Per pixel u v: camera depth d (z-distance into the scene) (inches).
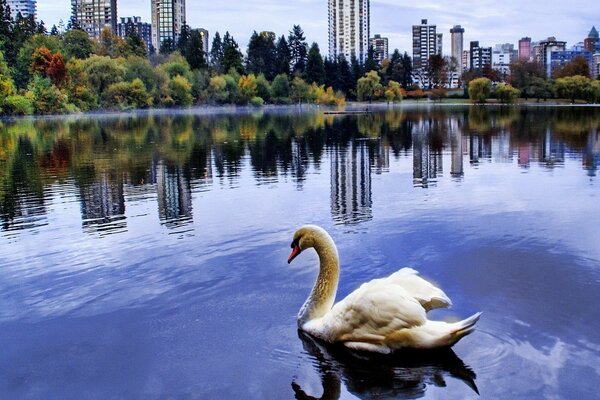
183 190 593.9
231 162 845.8
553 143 1046.4
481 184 593.3
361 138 1270.9
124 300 279.4
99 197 561.9
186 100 3951.8
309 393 197.0
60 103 3107.8
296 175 694.5
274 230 402.0
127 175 721.0
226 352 225.9
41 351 231.6
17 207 518.6
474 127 1573.6
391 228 399.5
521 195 522.3
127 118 2682.1
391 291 220.5
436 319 245.9
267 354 223.9
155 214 470.3
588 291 273.6
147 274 314.8
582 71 5329.7
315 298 244.1
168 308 268.5
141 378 209.2
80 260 344.8
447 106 4345.5
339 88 5354.3
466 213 444.8
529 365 210.1
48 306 276.2
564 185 575.2
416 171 710.5
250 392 198.5
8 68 3208.7
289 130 1611.7
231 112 3508.9
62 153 1023.0
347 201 509.0
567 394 192.1
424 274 302.5
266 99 4675.2
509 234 378.3
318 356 221.3
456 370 208.4
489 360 213.9
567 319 244.1
